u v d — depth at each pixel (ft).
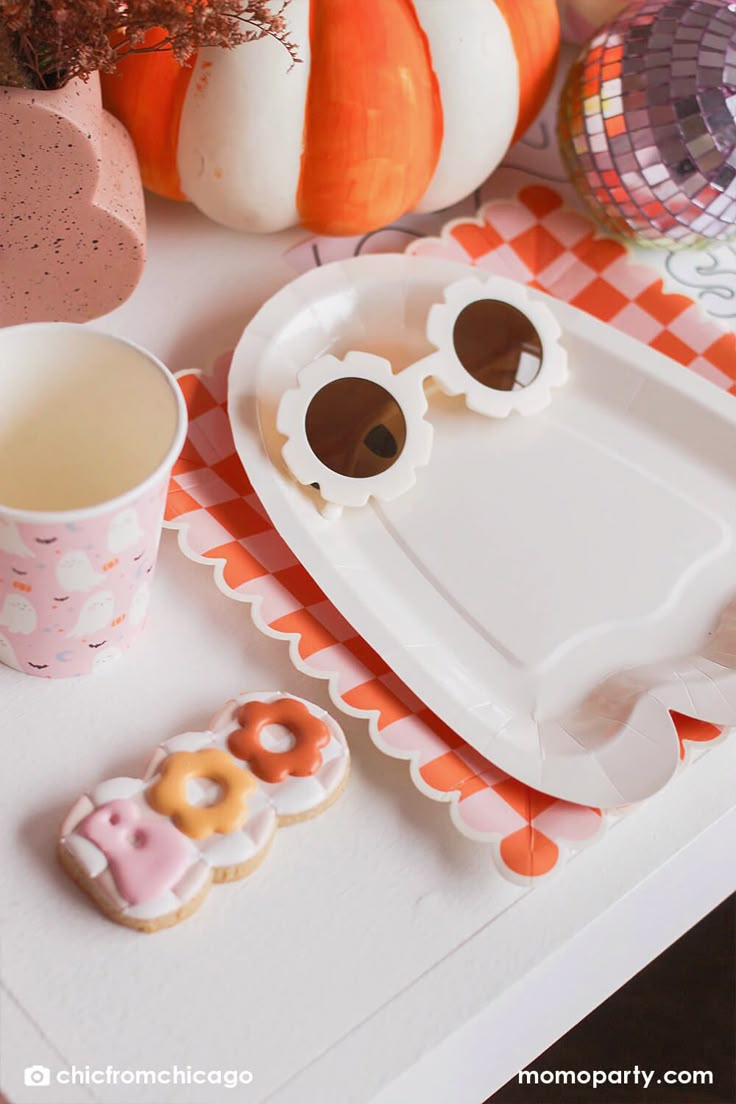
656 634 1.65
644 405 1.86
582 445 1.82
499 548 1.69
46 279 1.74
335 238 2.08
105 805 1.36
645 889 1.49
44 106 1.50
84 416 1.47
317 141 1.78
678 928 1.54
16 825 1.39
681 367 1.87
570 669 1.60
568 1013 1.46
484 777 1.49
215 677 1.56
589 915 1.43
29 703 1.49
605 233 2.16
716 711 1.54
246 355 1.75
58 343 1.39
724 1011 2.32
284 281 2.01
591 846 1.47
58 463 1.53
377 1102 1.28
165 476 1.31
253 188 1.82
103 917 1.34
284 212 1.90
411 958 1.37
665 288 2.07
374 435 1.69
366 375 1.72
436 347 1.81
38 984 1.29
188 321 1.92
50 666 1.48
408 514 1.70
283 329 1.79
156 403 1.40
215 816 1.36
